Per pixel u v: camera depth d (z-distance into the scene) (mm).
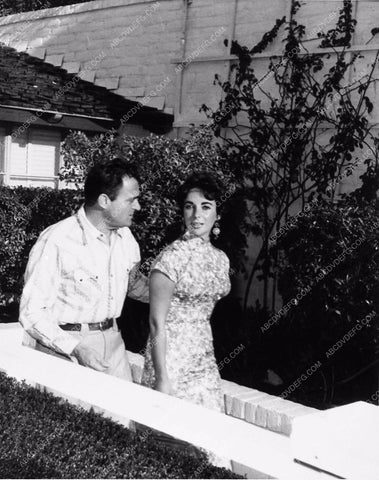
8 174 9586
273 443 2496
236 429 2613
